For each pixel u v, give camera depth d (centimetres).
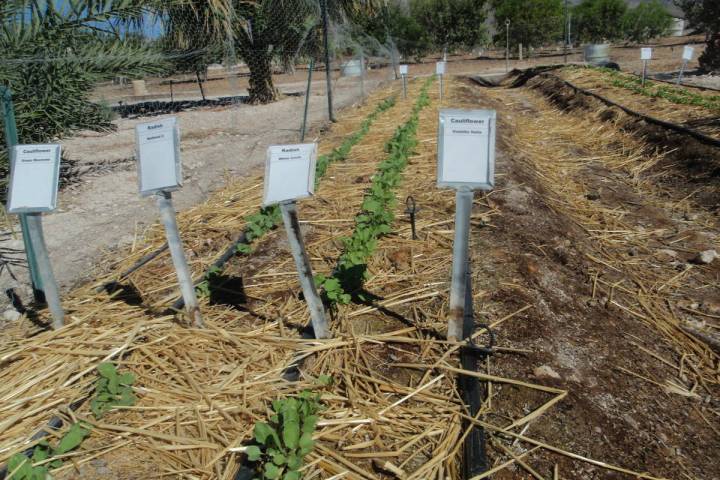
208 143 1012
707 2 1662
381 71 2406
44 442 254
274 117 1309
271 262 436
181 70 1256
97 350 315
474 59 3128
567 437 264
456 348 311
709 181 646
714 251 486
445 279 390
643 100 1041
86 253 501
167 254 472
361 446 254
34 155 310
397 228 476
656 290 436
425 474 241
